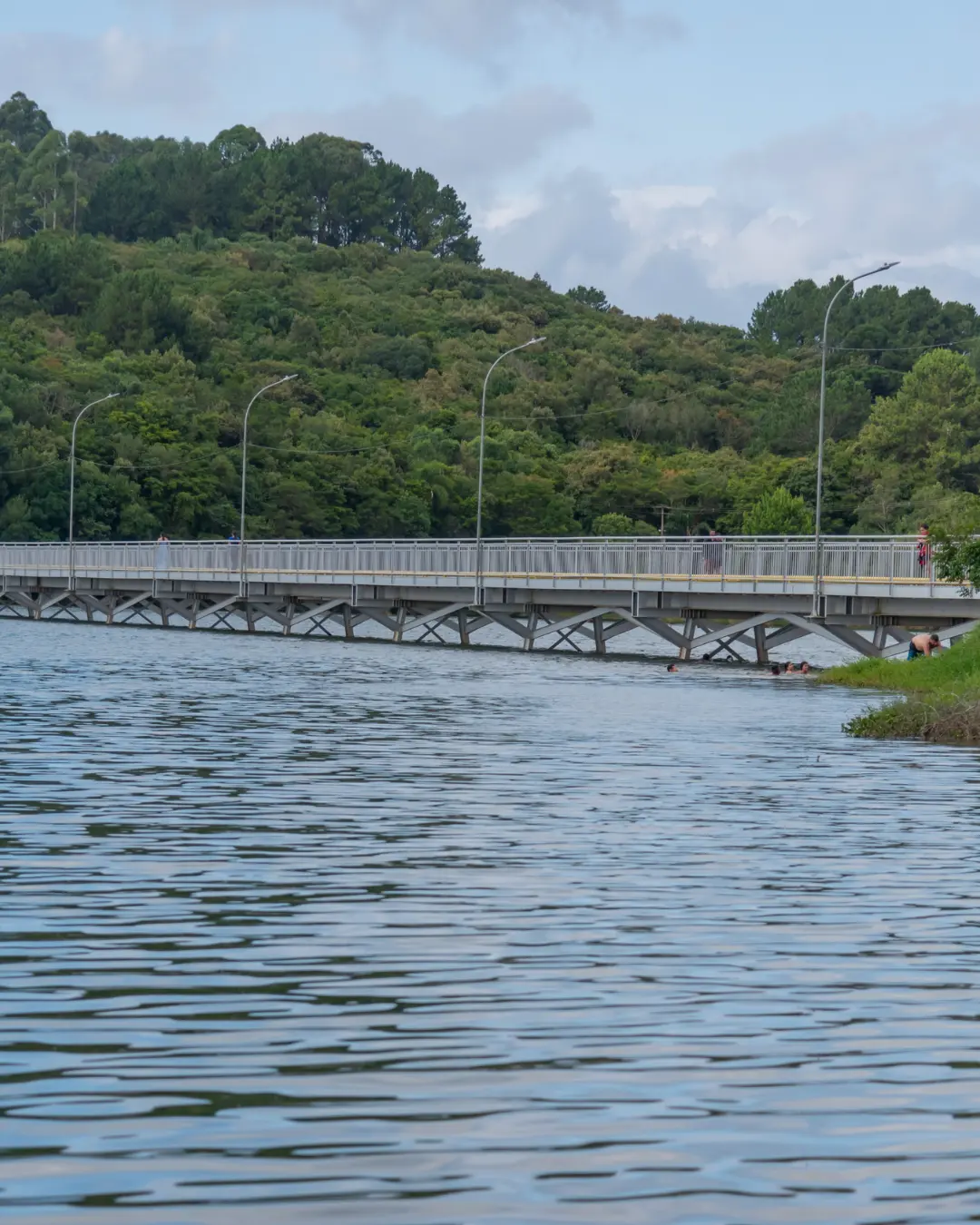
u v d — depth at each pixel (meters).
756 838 21.31
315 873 18.14
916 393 177.00
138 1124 9.62
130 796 24.52
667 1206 8.52
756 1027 11.98
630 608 76.38
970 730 36.56
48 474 162.12
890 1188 8.82
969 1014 12.42
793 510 162.38
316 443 181.12
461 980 13.27
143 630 103.44
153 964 13.71
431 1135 9.53
